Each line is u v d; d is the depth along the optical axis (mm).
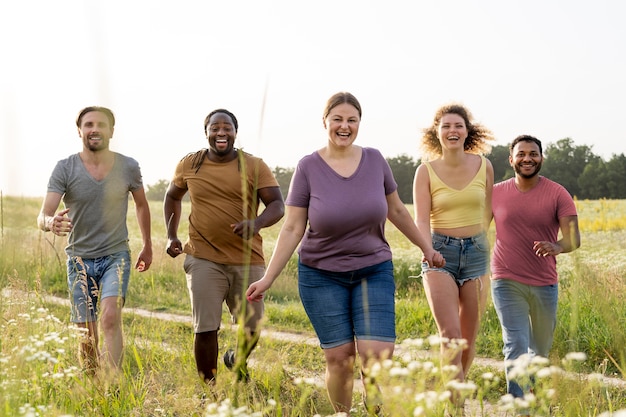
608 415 1963
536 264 4715
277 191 5098
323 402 4086
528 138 4793
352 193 4055
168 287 12031
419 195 4793
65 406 3361
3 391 2662
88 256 4938
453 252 4664
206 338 4895
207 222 4953
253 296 4082
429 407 2182
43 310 3646
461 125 4727
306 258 4105
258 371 4184
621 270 9125
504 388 5301
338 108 4109
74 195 4895
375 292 4008
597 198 80625
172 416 3598
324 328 4027
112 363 3869
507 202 4809
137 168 5273
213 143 4996
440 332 4504
